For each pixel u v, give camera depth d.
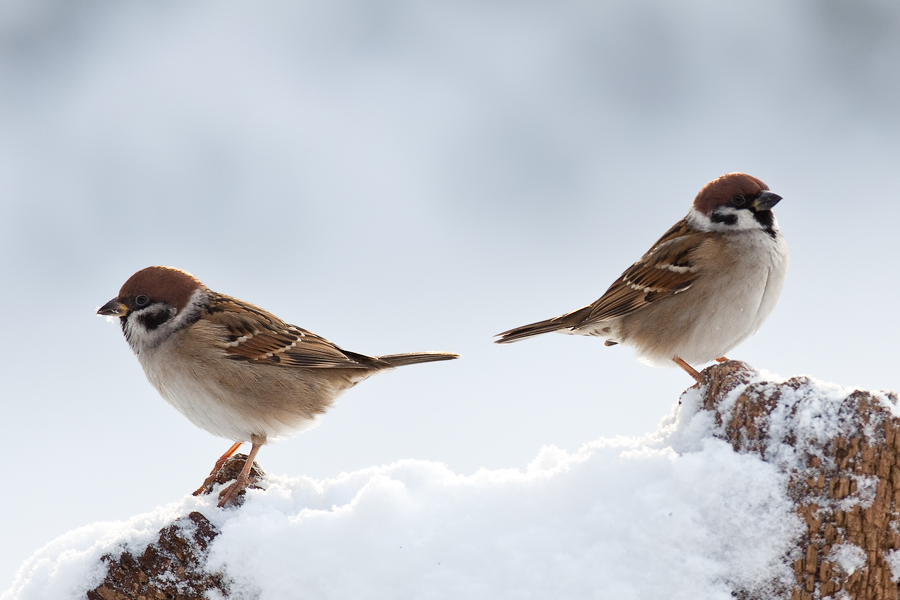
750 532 3.82
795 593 3.82
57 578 4.21
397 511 4.07
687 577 3.83
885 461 3.75
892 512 3.77
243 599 4.13
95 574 4.20
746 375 4.22
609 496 3.99
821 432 3.82
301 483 4.76
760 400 3.99
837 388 3.96
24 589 4.29
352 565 4.00
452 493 4.16
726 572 3.84
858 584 3.80
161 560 4.17
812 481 3.80
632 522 3.90
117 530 4.45
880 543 3.78
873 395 3.83
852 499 3.77
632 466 4.05
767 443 3.93
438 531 4.02
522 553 3.92
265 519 4.22
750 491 3.84
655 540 3.86
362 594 3.96
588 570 3.85
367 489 4.16
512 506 4.06
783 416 3.93
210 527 4.21
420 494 4.19
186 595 4.16
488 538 3.98
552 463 4.45
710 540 3.85
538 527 3.98
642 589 3.83
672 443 4.23
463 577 3.91
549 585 3.85
